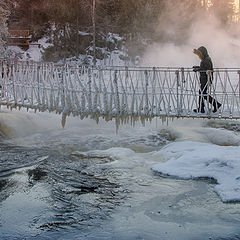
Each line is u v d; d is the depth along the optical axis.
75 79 8.00
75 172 5.73
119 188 4.91
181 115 7.49
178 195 4.57
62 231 3.59
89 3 30.06
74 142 8.13
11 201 4.40
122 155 6.66
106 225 3.74
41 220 3.86
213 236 3.44
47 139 8.47
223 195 4.39
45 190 4.83
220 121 9.84
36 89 8.45
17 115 9.65
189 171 5.36
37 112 10.82
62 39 29.75
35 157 6.75
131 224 3.76
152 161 6.26
